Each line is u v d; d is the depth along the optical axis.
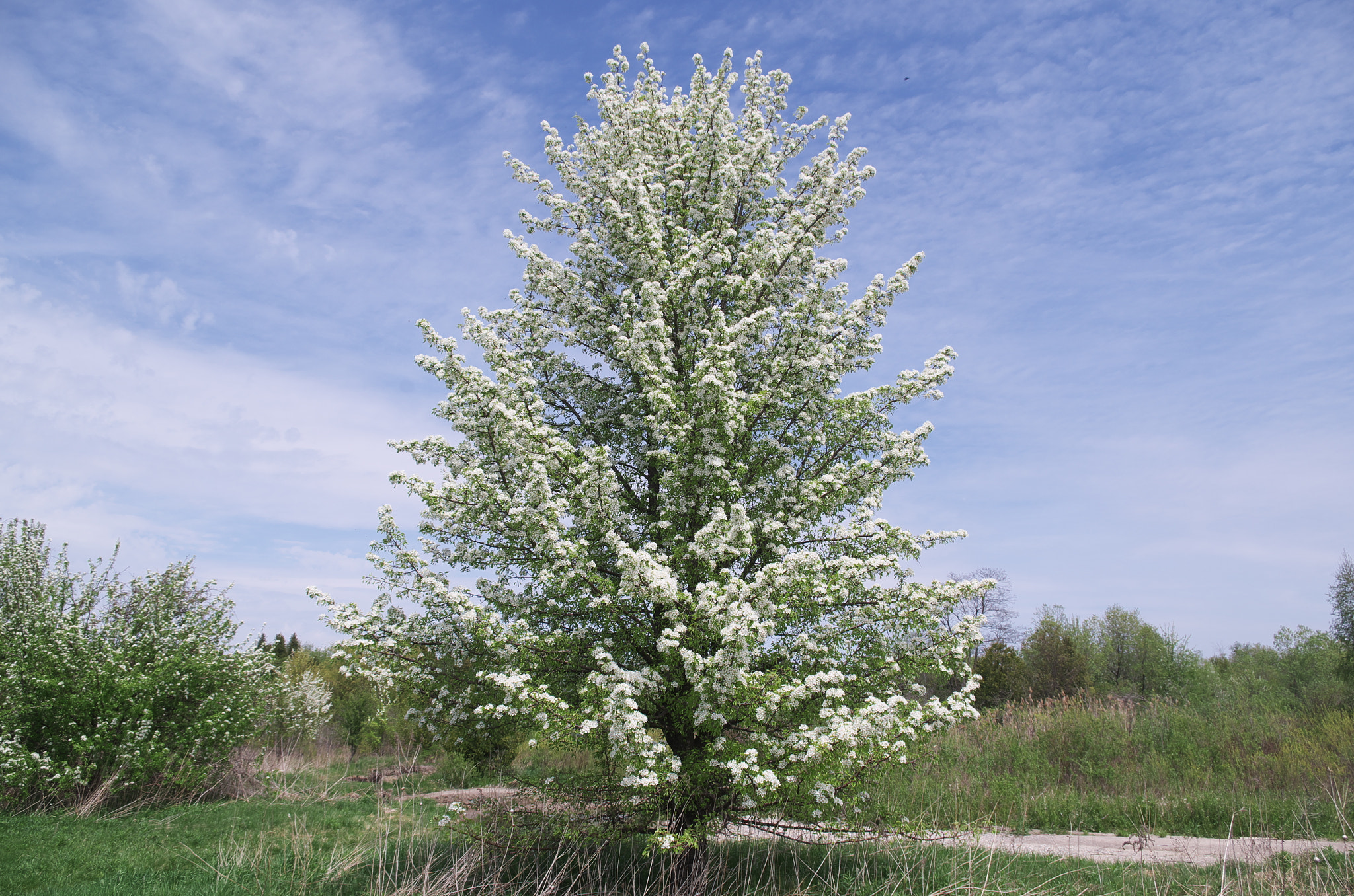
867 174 9.29
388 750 21.66
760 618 6.57
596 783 7.35
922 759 7.35
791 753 6.47
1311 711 18.77
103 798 11.88
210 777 13.62
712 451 7.31
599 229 9.75
